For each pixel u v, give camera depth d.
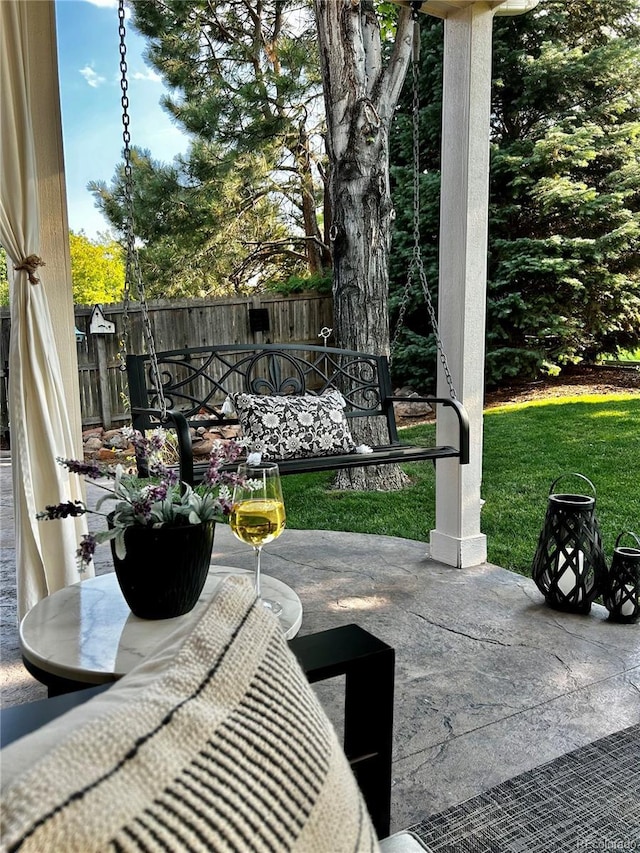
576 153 6.12
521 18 6.30
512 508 3.95
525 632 2.33
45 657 1.18
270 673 0.55
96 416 6.13
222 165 6.81
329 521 3.96
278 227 8.52
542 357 6.46
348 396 3.27
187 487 1.36
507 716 1.81
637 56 6.11
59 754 0.39
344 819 0.48
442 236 2.90
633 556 2.35
